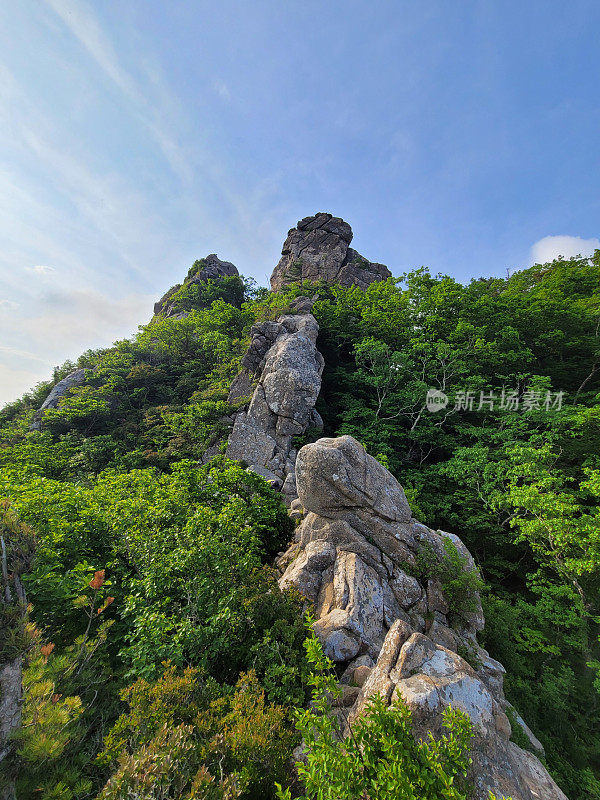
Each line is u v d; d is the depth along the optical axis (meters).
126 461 24.98
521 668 10.61
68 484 13.71
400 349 28.73
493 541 17.64
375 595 8.37
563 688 10.88
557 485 15.47
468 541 18.47
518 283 36.97
